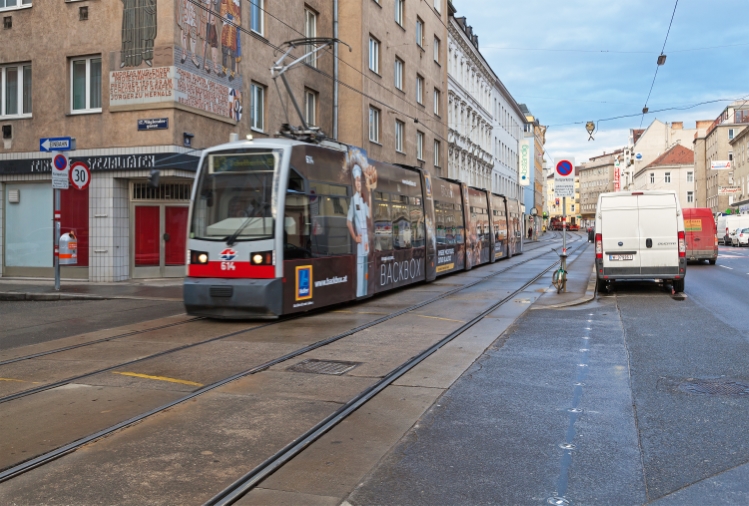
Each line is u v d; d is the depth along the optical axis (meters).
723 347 9.38
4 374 7.91
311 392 6.95
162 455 5.09
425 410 6.32
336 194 13.88
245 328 11.20
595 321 12.04
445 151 43.38
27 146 20.11
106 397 6.79
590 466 4.87
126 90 18.52
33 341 10.37
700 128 119.25
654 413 6.20
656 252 16.45
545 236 102.00
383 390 7.07
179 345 9.64
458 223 24.78
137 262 19.94
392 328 11.19
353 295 14.45
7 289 17.22
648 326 11.41
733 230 60.62
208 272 11.98
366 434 5.63
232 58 20.50
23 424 5.92
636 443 5.37
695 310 13.45
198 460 4.98
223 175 12.12
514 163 82.50
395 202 17.50
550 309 13.83
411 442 5.41
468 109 53.81
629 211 16.59
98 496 4.34
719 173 93.69
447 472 4.76
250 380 7.48
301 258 12.38
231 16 20.42
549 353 9.05
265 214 11.77
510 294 16.50
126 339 10.21
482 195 29.86
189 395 6.82
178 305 14.59
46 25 19.66
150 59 18.20
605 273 16.72
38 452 5.19
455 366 8.24
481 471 4.78
